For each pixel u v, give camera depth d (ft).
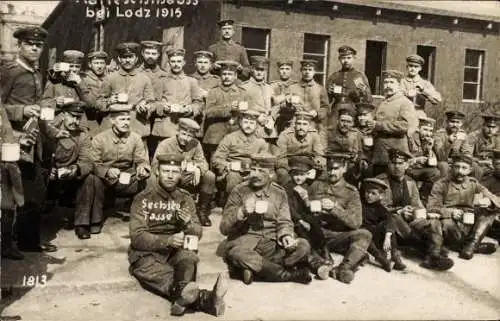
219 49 25.49
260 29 30.68
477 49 38.09
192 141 20.29
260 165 16.85
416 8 35.06
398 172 19.89
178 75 22.50
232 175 20.29
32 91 17.10
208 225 20.95
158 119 21.90
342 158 18.44
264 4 30.17
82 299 15.11
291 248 16.58
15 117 16.12
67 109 18.66
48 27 44.16
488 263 20.21
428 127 23.30
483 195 21.08
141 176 19.42
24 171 16.81
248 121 20.95
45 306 14.58
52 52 43.39
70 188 19.45
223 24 25.26
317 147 21.57
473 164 24.06
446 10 35.96
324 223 18.67
